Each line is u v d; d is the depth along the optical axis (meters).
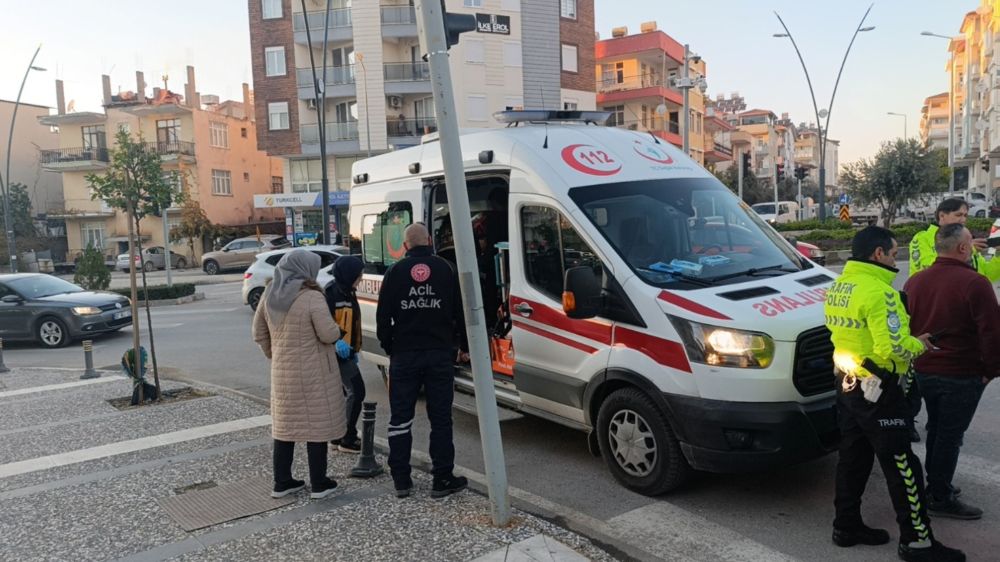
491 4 38.09
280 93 40.47
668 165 5.95
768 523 4.45
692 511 4.66
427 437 6.57
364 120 38.81
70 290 14.88
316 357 4.79
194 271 41.62
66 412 7.81
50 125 53.22
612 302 4.97
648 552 4.12
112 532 4.51
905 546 3.86
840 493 4.07
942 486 4.42
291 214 40.81
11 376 10.55
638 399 4.84
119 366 11.11
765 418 4.32
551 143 5.77
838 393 3.99
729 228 5.60
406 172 7.22
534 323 5.58
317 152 39.81
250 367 10.66
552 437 6.35
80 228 51.09
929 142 30.09
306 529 4.40
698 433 4.48
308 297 4.77
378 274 7.65
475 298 4.17
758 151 90.38
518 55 38.78
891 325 3.65
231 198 51.19
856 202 30.62
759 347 4.37
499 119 6.32
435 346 4.82
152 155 10.72
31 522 4.74
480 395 4.24
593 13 42.16
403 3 38.66
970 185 60.81
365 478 5.29
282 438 4.79
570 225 5.29
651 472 4.84
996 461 5.23
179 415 7.39
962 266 4.30
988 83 45.28
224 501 4.93
